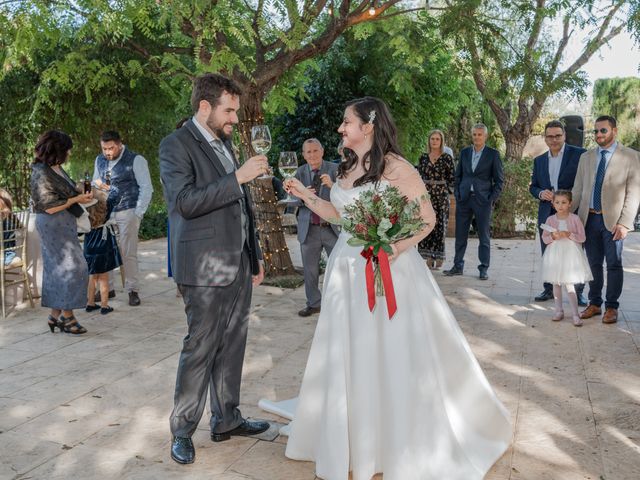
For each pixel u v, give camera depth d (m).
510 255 9.16
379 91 13.12
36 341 5.05
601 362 4.35
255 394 3.85
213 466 2.94
